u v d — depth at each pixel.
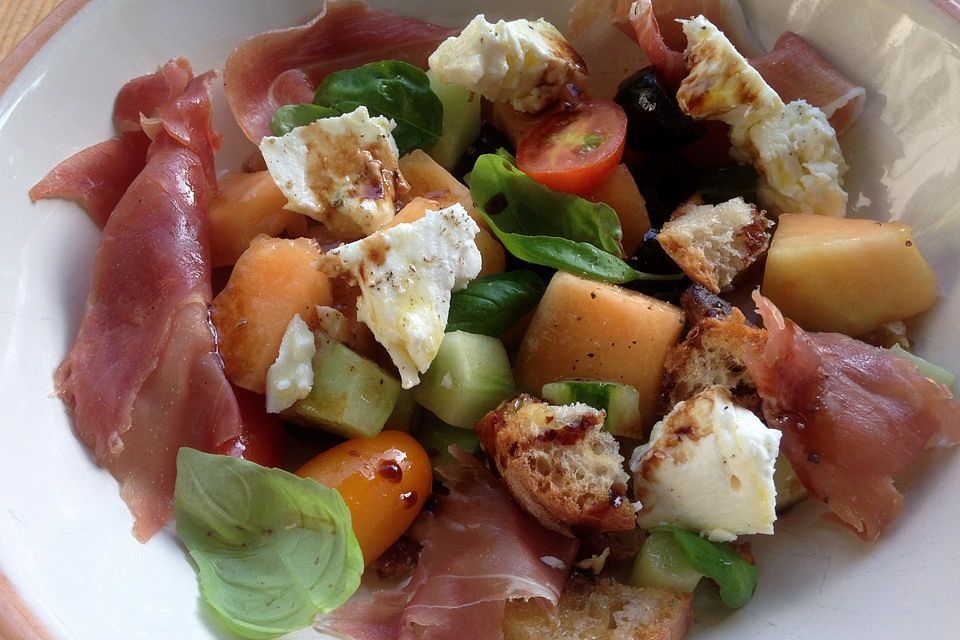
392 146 0.26
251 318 0.23
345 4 0.28
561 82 0.28
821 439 0.22
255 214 0.25
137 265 0.23
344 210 0.25
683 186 0.28
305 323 0.24
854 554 0.22
